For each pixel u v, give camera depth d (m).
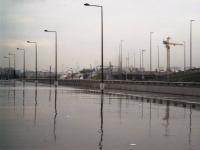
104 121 18.48
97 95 43.62
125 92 51.41
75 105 28.88
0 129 15.43
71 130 15.23
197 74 86.56
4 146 11.59
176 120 19.02
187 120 19.02
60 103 30.91
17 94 45.25
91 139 12.97
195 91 41.22
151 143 12.16
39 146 11.60
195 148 11.29
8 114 21.73
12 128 15.75
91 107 27.05
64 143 12.16
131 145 11.78
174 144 11.98
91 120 18.89
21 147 11.43
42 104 29.73
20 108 25.92
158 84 52.50
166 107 27.16
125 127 16.23
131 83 60.62
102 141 12.55
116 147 11.45
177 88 44.91
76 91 55.09
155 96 41.16
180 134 14.19
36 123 17.52
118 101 33.59
